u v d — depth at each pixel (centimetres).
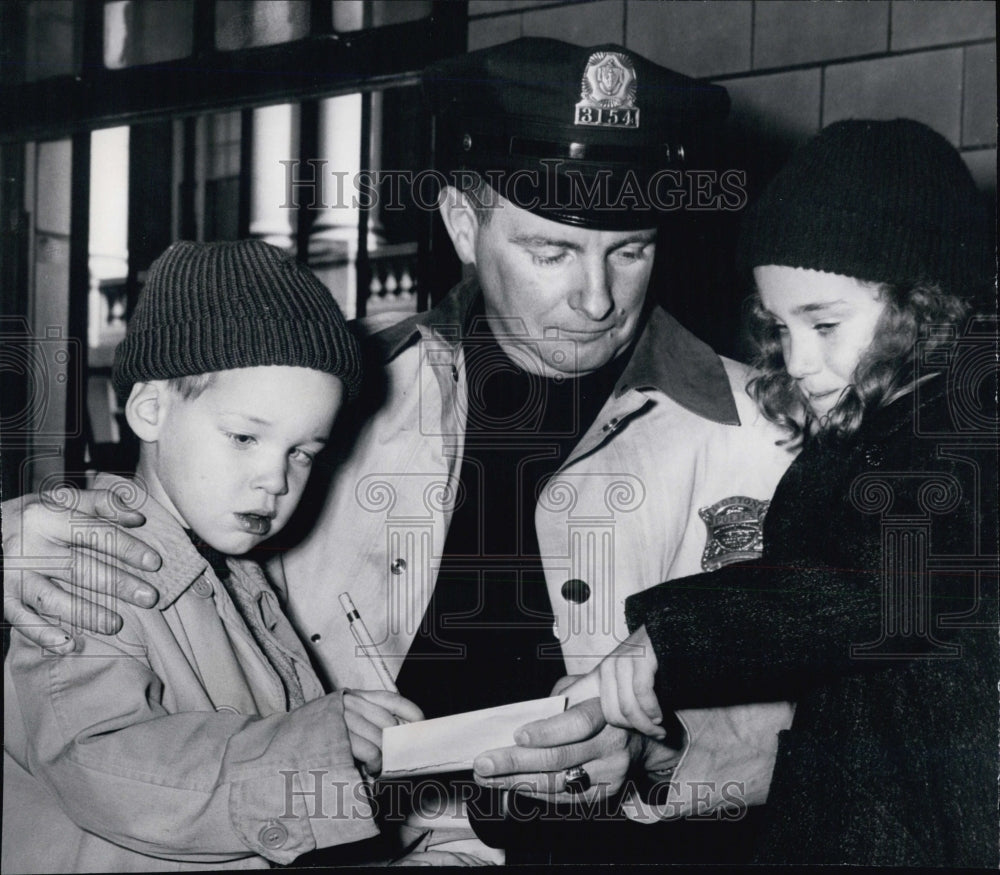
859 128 167
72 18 187
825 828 151
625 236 167
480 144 169
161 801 124
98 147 184
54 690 128
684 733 155
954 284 163
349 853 152
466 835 159
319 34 178
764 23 171
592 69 166
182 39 184
